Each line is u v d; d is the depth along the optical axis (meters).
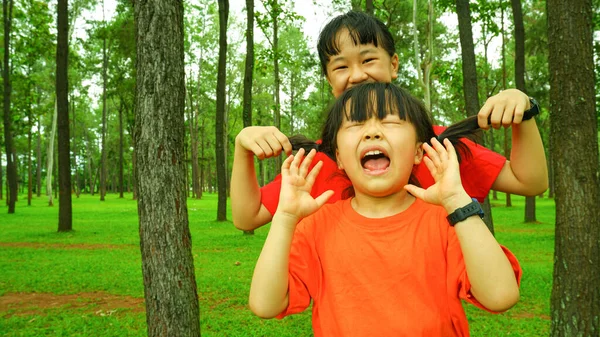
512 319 5.96
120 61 32.00
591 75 4.15
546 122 30.70
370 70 2.11
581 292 4.06
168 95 3.70
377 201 1.49
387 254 1.39
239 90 40.09
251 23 14.88
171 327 3.63
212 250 12.01
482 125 1.61
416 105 1.52
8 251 12.02
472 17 13.84
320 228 1.54
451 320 1.37
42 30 22.78
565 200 4.19
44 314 6.48
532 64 25.75
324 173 1.94
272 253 1.39
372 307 1.35
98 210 28.61
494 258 1.25
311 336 5.40
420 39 26.06
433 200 1.35
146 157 3.70
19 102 27.33
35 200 45.09
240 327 5.73
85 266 9.84
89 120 59.69
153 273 3.67
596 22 14.06
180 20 3.82
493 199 38.34
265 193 1.90
